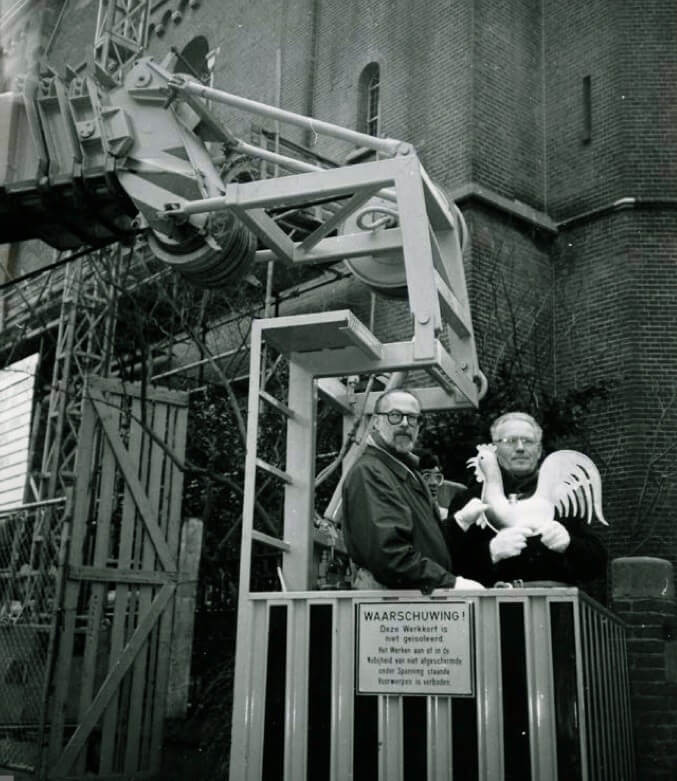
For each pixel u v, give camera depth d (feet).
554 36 53.36
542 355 48.14
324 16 63.31
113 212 22.54
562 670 12.59
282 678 14.11
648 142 48.60
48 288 54.70
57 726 27.73
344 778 13.33
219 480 33.09
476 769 12.66
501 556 14.44
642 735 19.42
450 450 29.50
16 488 49.80
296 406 17.56
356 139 18.38
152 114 21.48
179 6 78.02
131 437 31.17
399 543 13.64
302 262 20.57
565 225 49.93
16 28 69.46
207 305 43.45
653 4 50.37
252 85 67.97
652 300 46.50
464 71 50.60
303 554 16.93
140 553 30.60
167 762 29.63
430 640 13.29
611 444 45.11
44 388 51.26
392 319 49.55
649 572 20.26
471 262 46.93
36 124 22.04
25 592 33.27
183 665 33.14
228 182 22.50
